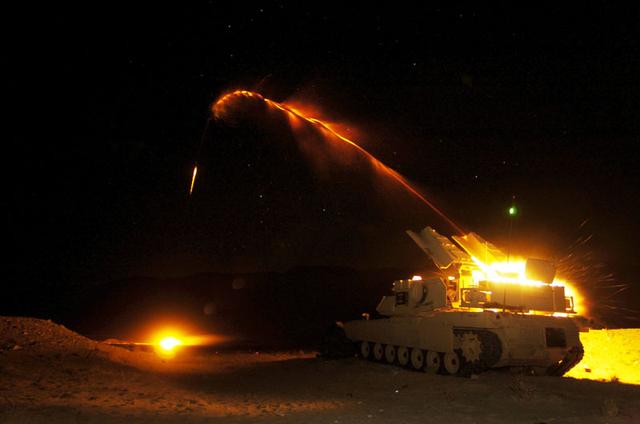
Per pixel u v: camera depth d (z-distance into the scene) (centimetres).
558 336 1570
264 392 1333
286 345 3441
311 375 1655
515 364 1495
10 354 1473
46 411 937
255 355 2439
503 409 1032
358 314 5838
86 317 5850
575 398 1126
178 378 1565
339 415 991
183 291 7188
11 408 943
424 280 1786
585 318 1652
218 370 1789
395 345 1844
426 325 1684
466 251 1730
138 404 1095
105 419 922
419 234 1770
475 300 1583
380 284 6988
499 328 1468
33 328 1805
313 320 5709
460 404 1092
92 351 1695
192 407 1082
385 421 931
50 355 1538
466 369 1516
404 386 1380
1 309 5897
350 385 1447
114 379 1396
